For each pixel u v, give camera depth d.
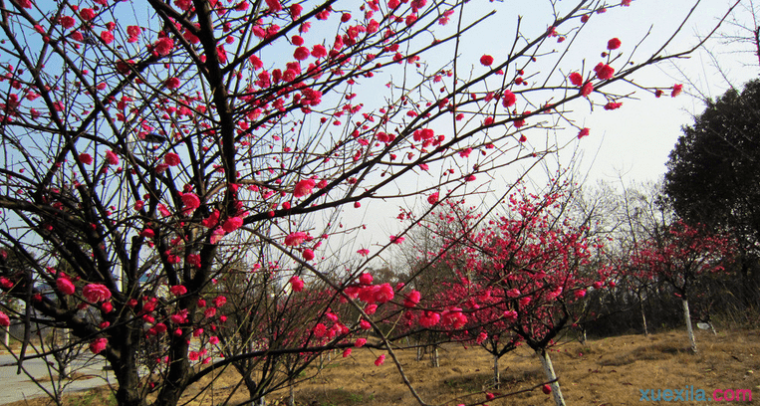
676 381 6.81
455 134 1.92
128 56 2.34
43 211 1.98
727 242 12.38
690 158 16.23
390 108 2.51
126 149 1.93
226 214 1.94
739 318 11.26
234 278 3.55
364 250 3.64
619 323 18.09
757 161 12.73
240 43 2.29
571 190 5.84
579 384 7.49
